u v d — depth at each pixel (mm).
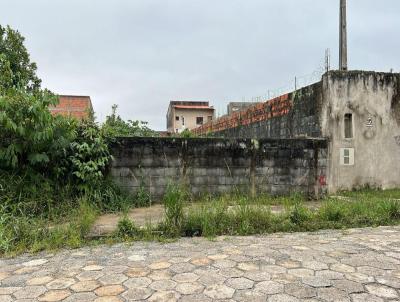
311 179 7344
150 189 6848
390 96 8156
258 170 7203
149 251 3848
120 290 2779
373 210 5539
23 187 5352
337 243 4117
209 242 4215
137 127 8406
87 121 6625
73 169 6051
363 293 2686
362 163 7945
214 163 7078
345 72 7867
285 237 4461
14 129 5047
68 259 3598
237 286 2838
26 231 4215
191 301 2574
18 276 3125
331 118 7770
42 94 5438
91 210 5258
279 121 9539
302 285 2848
